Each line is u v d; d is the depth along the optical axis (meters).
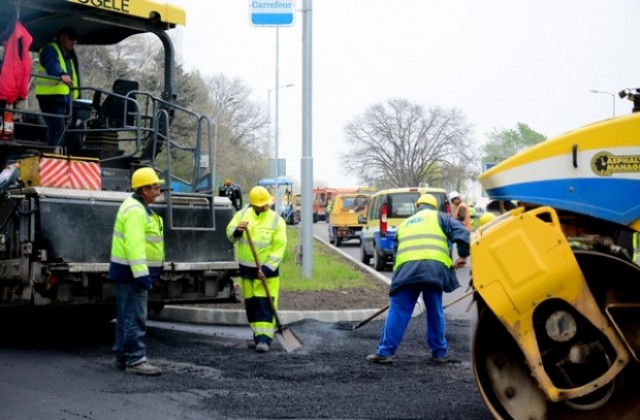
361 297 13.32
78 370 7.91
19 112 9.05
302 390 7.16
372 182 81.38
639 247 5.69
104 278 8.86
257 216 9.38
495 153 49.12
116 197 9.08
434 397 6.89
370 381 7.58
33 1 9.25
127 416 6.24
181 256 9.49
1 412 6.26
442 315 8.62
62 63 9.83
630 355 5.22
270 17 14.78
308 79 15.47
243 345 9.59
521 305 5.29
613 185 5.43
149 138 10.13
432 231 8.56
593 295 5.37
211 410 6.45
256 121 59.84
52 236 8.55
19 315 10.08
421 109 79.50
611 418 5.45
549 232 5.27
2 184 8.94
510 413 5.62
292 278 15.23
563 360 5.41
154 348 9.24
